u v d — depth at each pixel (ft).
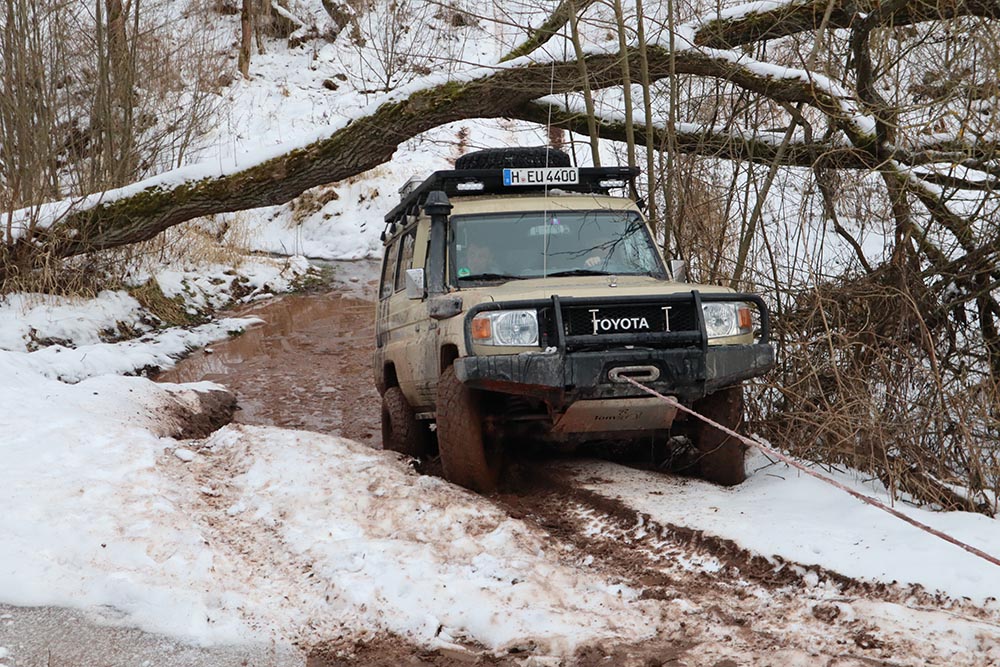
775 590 15.35
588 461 24.12
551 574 15.88
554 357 19.51
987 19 24.08
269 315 51.19
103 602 15.25
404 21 64.64
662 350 19.84
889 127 25.39
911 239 24.89
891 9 25.57
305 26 103.35
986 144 23.26
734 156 28.96
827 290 24.70
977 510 19.01
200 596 15.26
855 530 17.01
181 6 74.69
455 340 21.07
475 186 24.90
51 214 42.32
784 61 32.68
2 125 46.14
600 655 13.17
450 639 14.02
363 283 60.49
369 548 17.06
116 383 30.30
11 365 31.30
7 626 14.53
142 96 52.80
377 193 75.61
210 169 38.93
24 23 45.91
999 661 12.39
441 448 21.72
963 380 22.45
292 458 22.47
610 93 42.47
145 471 20.92
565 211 24.35
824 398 22.76
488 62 46.93
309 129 86.43
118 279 47.60
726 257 28.73
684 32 31.48
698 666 12.72
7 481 19.58
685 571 16.46
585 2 31.42
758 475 22.07
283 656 13.71
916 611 13.71
